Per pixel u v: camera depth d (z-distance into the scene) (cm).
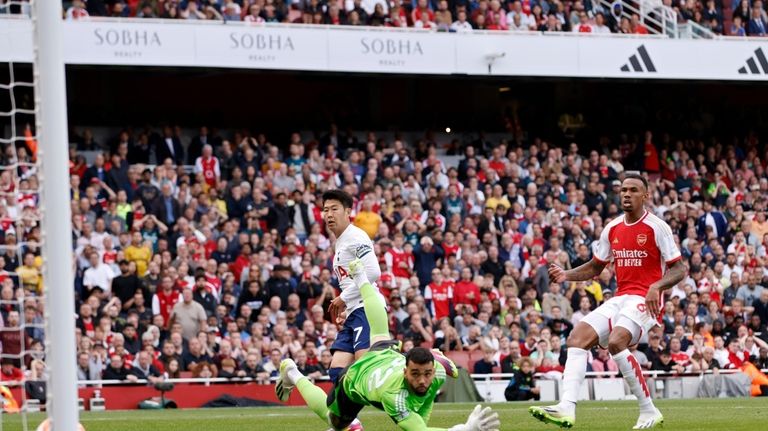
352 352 2230
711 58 6203
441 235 5191
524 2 6219
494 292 5003
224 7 5662
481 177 5775
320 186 5450
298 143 5606
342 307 2241
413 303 4738
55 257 1647
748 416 2898
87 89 6300
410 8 6019
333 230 2252
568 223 5641
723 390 4866
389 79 6788
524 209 5584
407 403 1755
